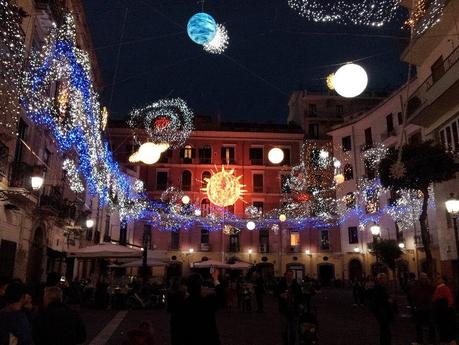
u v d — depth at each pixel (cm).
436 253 2752
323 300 2691
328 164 4453
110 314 1738
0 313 435
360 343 1060
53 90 2028
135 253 2100
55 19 1833
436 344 950
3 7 1344
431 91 1945
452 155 1698
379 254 2905
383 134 3541
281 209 4681
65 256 2114
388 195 3569
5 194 1525
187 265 4562
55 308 459
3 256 1573
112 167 3744
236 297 2133
